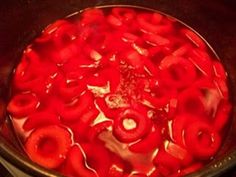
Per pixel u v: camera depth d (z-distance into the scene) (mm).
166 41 348
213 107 314
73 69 323
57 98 308
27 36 356
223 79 336
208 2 348
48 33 357
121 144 283
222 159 202
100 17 367
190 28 375
